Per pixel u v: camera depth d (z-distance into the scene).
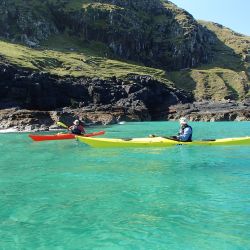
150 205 12.81
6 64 77.94
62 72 95.94
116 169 19.14
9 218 11.65
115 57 145.00
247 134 41.81
